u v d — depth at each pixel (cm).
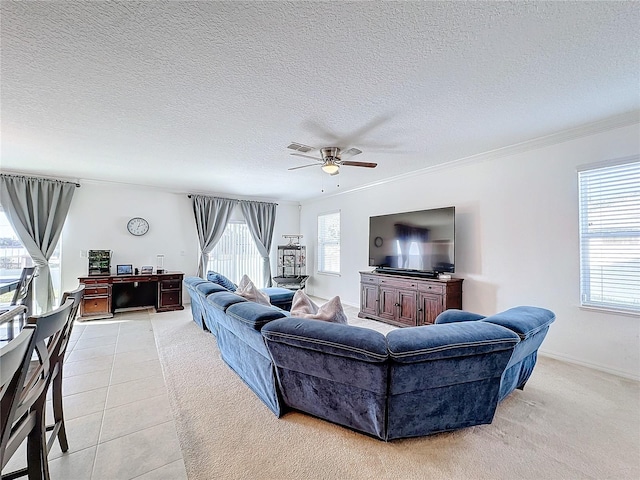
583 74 205
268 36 166
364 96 234
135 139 324
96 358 320
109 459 169
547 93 230
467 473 159
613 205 286
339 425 198
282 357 196
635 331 271
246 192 648
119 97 234
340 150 353
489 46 176
